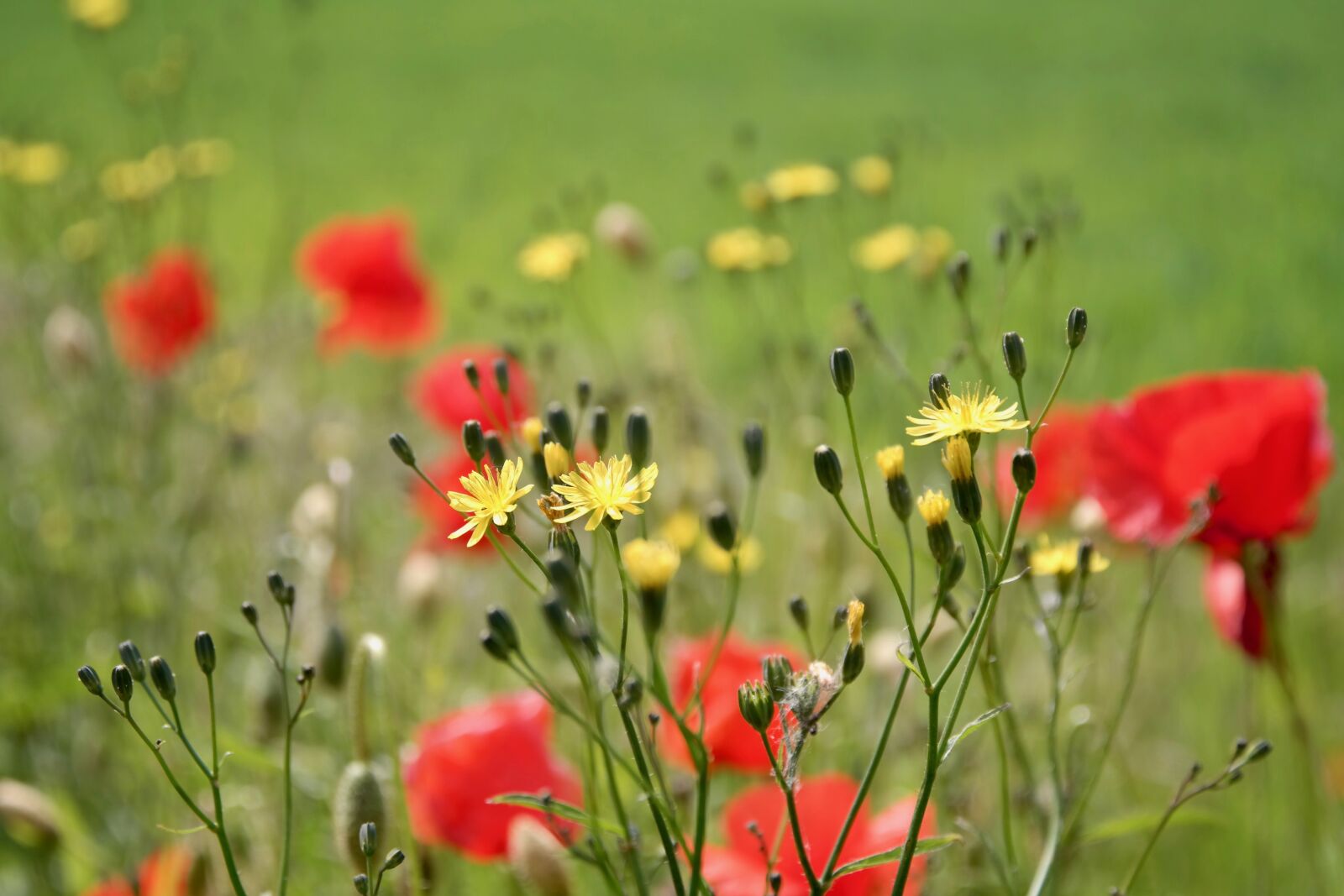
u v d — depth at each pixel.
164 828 0.86
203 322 1.44
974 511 0.83
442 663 1.10
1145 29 7.21
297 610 1.07
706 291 2.62
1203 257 3.04
